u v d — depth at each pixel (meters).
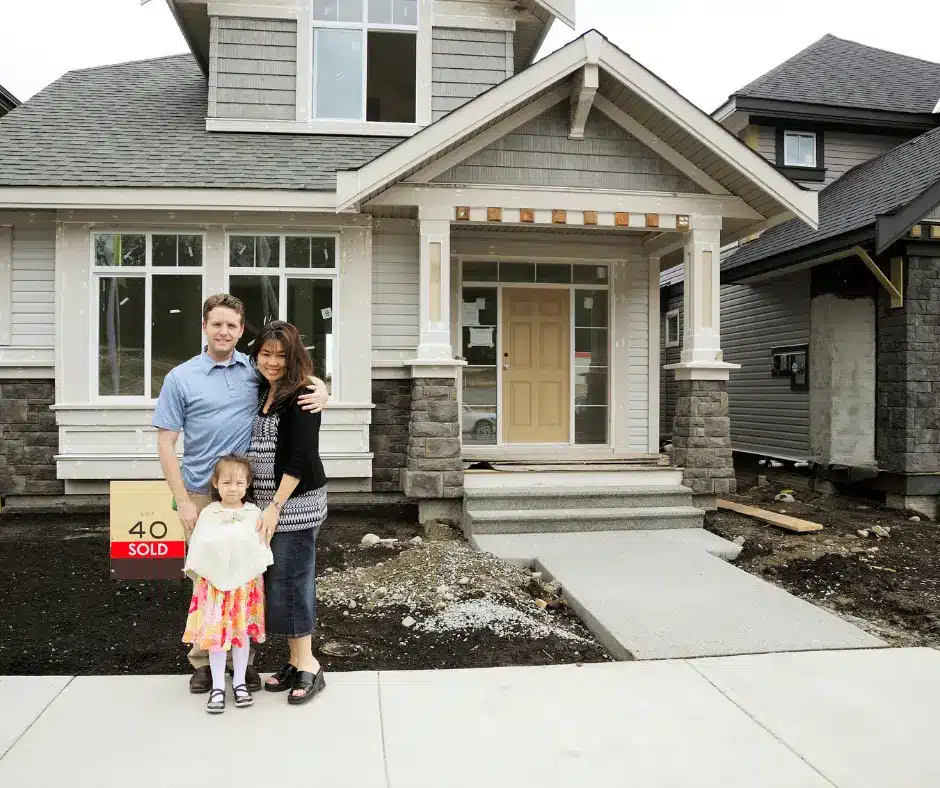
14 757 3.13
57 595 5.38
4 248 8.05
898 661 4.22
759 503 9.26
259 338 3.59
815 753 3.20
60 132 8.76
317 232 8.25
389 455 8.35
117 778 2.97
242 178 7.93
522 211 7.82
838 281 9.84
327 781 2.97
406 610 5.15
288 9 9.20
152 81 10.79
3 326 8.05
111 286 8.13
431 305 7.77
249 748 3.22
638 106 7.71
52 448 8.10
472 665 4.32
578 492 7.54
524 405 9.70
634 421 9.70
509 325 9.66
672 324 15.70
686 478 8.02
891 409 8.94
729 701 3.70
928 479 8.75
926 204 7.95
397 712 3.58
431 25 9.40
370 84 9.38
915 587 6.02
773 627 4.71
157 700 3.69
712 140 7.48
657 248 9.34
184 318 8.16
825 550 7.00
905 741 3.30
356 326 8.24
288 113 9.20
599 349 9.80
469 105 7.21
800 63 13.51
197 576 3.50
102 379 8.14
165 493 5.13
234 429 3.60
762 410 11.87
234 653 3.57
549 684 3.91
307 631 3.65
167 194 7.60
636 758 3.16
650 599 5.23
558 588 5.71
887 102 12.05
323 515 3.67
